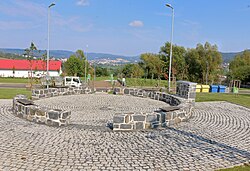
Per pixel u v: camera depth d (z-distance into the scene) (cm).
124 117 755
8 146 582
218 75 5294
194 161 521
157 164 500
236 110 1260
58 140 640
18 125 788
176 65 5259
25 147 579
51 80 2805
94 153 554
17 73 5569
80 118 955
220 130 806
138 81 3953
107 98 1620
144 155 550
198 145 634
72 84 3003
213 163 513
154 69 5331
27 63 5688
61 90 1725
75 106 1259
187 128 815
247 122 950
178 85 1429
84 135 696
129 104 1380
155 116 802
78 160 510
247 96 2278
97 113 1073
